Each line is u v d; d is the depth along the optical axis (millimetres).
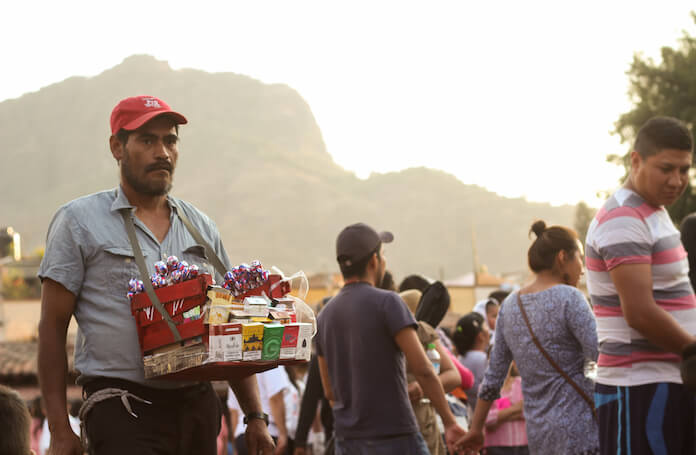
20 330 45844
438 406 4500
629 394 3596
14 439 3627
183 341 2992
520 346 4598
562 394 4445
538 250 4699
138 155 3279
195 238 3471
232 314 2988
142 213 3361
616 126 40188
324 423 7148
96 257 3189
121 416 3092
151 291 3059
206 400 3330
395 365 4500
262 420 3631
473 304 61719
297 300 3289
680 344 3445
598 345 4055
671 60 40438
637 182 3680
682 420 3535
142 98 3316
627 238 3555
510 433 5832
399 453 4406
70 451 3061
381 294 4555
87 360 3154
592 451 4352
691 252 4195
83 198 3307
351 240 4719
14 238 64000
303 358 3148
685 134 3580
